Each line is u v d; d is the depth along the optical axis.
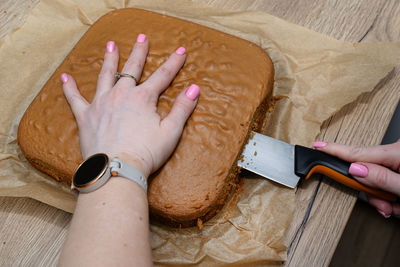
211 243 0.55
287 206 0.55
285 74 0.62
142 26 0.60
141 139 0.48
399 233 0.76
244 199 0.57
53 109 0.57
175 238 0.56
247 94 0.56
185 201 0.53
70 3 0.68
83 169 0.45
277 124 0.60
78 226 0.42
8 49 0.65
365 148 0.53
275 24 0.65
